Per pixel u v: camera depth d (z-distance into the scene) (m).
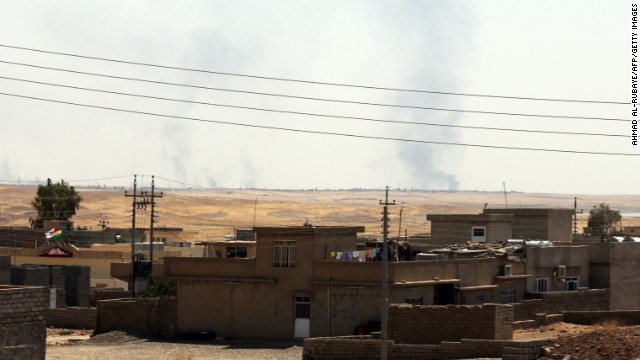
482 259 93.75
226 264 93.12
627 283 109.06
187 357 78.88
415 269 86.88
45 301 47.38
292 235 90.62
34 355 46.62
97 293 117.75
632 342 61.53
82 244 159.62
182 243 166.12
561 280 103.00
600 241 120.69
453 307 72.25
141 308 95.19
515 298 97.81
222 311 93.00
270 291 91.31
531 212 120.44
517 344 63.19
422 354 67.94
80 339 93.75
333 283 88.00
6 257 109.06
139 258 131.50
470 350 66.12
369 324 86.31
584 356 61.16
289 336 90.31
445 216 117.25
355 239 95.56
